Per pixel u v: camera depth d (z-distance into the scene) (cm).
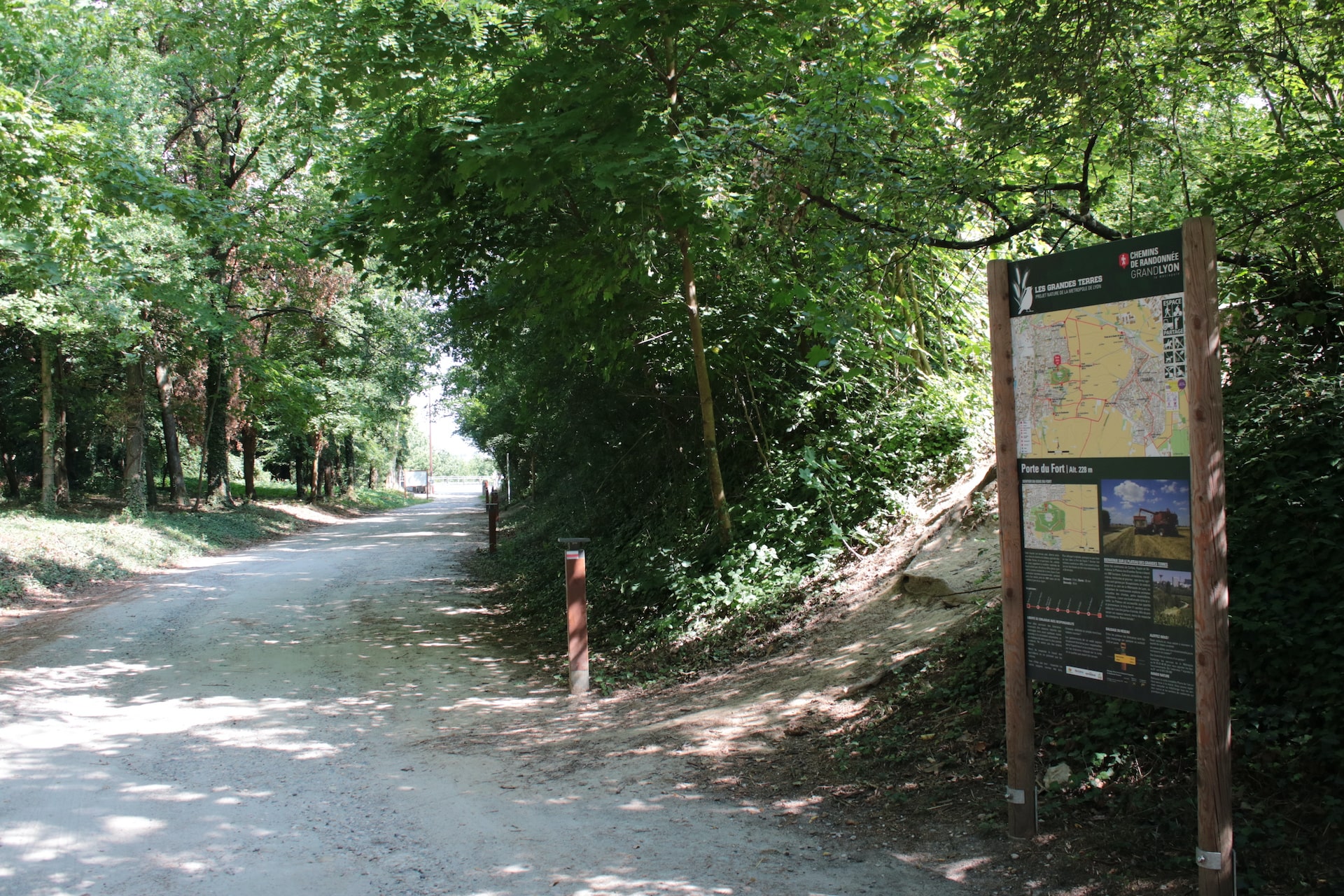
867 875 395
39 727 728
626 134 731
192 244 1734
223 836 481
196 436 3098
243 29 995
